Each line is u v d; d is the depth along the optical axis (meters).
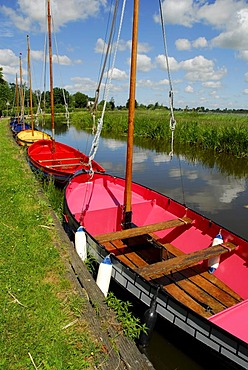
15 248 5.55
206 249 5.24
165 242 6.84
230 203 11.23
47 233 6.29
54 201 9.23
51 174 10.87
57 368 3.12
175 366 4.15
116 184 8.80
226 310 4.21
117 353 3.38
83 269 5.01
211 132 22.17
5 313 3.91
